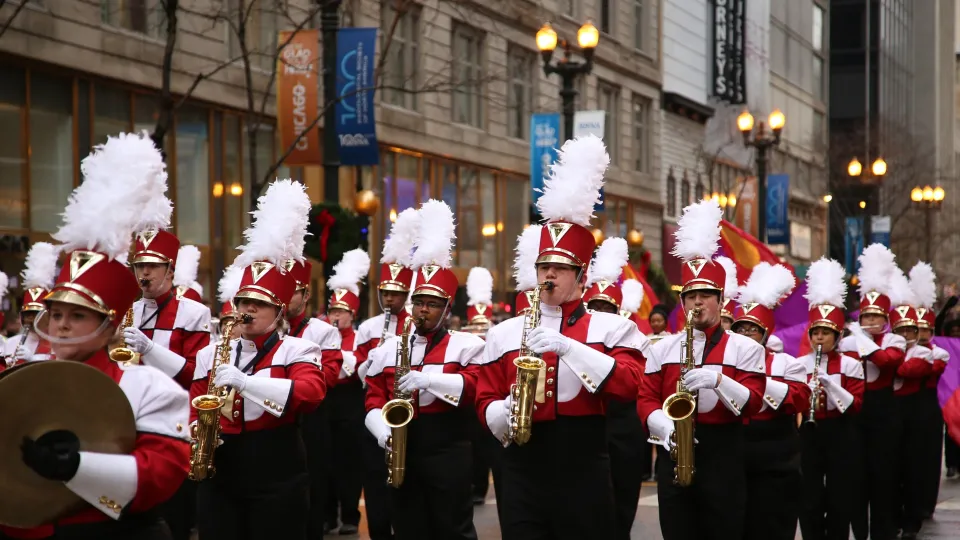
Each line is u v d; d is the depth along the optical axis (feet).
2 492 15.92
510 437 24.90
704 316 29.04
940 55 337.52
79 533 17.15
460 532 29.96
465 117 110.93
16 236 64.44
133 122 72.95
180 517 32.12
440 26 103.60
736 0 181.68
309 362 26.78
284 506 26.14
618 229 141.49
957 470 61.31
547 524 25.20
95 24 69.51
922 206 187.83
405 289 38.47
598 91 137.18
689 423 26.94
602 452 25.32
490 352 26.07
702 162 169.58
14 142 64.64
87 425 16.28
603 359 24.47
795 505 31.42
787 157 219.00
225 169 80.59
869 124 205.16
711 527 28.76
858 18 270.26
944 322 62.03
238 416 25.90
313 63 64.95
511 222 119.14
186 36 76.28
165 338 31.86
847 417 38.42
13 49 63.57
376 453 34.65
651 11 152.87
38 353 21.98
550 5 124.16
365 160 63.46
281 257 27.04
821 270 38.27
